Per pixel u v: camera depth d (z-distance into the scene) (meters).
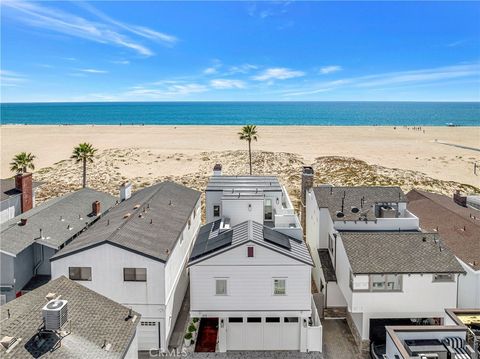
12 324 15.73
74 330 16.50
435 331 20.52
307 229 38.12
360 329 25.78
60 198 37.69
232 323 25.78
